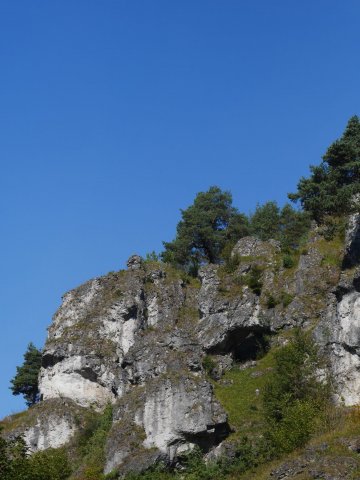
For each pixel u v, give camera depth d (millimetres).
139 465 55000
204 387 57969
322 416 52625
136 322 71125
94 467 58000
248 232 85750
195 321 71875
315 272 69938
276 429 52844
